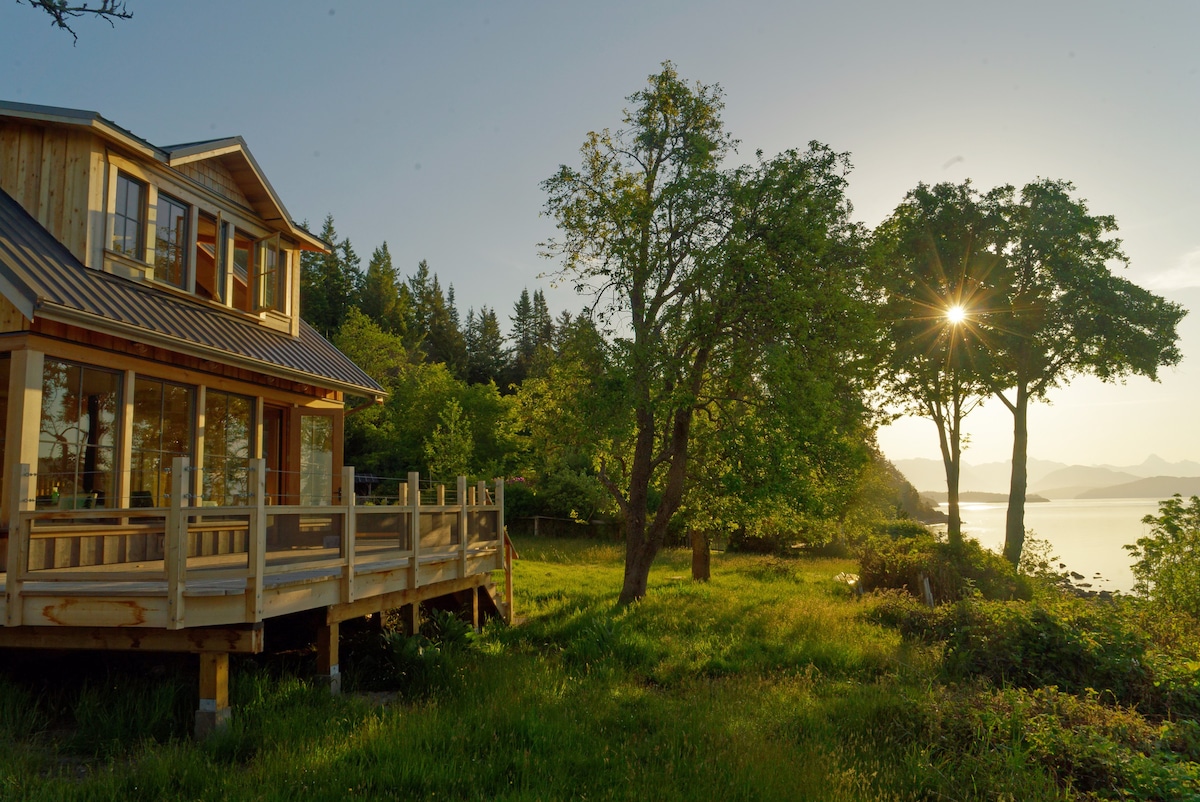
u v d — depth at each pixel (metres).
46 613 7.52
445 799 6.23
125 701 8.11
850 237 17.48
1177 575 15.07
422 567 11.56
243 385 13.77
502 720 8.09
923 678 10.57
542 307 94.75
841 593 20.67
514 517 38.56
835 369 17.05
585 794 6.48
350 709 8.38
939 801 6.64
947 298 30.78
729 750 7.50
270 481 15.06
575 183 17.95
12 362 9.70
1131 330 28.36
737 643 12.88
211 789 6.06
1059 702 8.63
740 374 15.70
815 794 6.50
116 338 11.02
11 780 6.08
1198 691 9.74
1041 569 23.31
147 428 11.66
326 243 16.80
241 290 14.88
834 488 20.19
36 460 9.74
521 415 19.33
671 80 18.05
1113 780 6.88
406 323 74.19
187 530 7.38
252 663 9.80
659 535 17.55
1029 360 30.12
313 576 8.73
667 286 17.27
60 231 11.39
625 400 15.66
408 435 42.34
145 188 12.46
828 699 9.75
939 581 19.23
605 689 9.84
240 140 14.03
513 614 15.81
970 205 30.80
